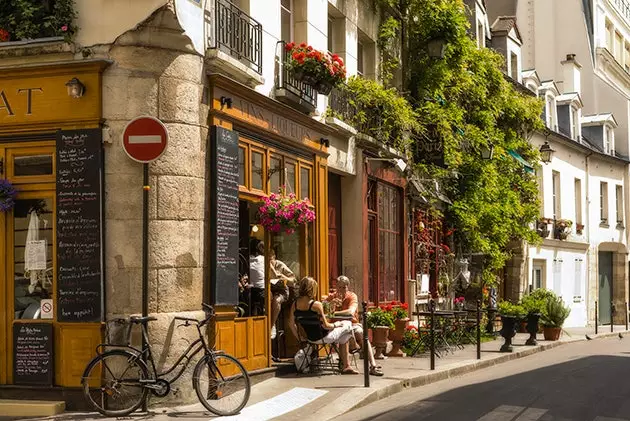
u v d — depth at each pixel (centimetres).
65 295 998
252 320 1183
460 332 1983
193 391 1010
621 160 3931
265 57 1271
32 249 1028
